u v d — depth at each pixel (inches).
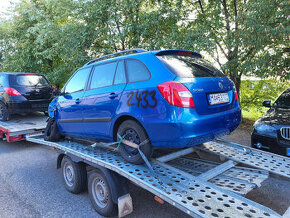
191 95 108.1
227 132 126.3
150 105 113.1
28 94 283.6
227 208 84.1
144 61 124.2
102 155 134.4
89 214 128.0
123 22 370.6
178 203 86.7
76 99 163.0
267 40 264.8
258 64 266.2
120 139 127.6
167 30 348.5
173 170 114.1
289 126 156.4
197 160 146.1
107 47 389.1
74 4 374.3
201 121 107.9
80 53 375.6
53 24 397.1
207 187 98.4
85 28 368.2
